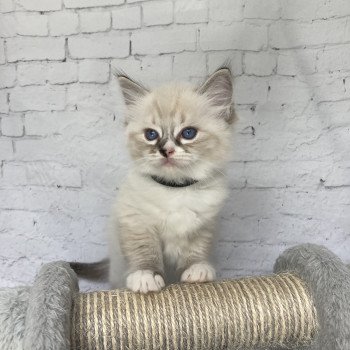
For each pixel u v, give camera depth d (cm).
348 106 32
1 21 33
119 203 27
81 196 34
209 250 27
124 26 32
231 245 34
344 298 21
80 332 20
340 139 33
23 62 33
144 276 23
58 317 19
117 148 34
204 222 26
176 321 21
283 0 31
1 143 34
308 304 22
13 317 21
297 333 22
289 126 33
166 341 21
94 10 32
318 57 32
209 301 22
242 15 32
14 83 33
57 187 34
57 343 19
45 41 33
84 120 33
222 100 27
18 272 36
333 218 34
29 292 22
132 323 21
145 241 26
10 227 35
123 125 29
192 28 32
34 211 35
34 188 35
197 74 32
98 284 34
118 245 28
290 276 24
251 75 32
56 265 23
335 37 32
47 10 32
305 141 33
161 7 32
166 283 26
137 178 26
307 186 33
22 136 34
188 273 24
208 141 26
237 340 21
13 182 34
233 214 34
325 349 21
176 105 26
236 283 23
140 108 27
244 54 32
